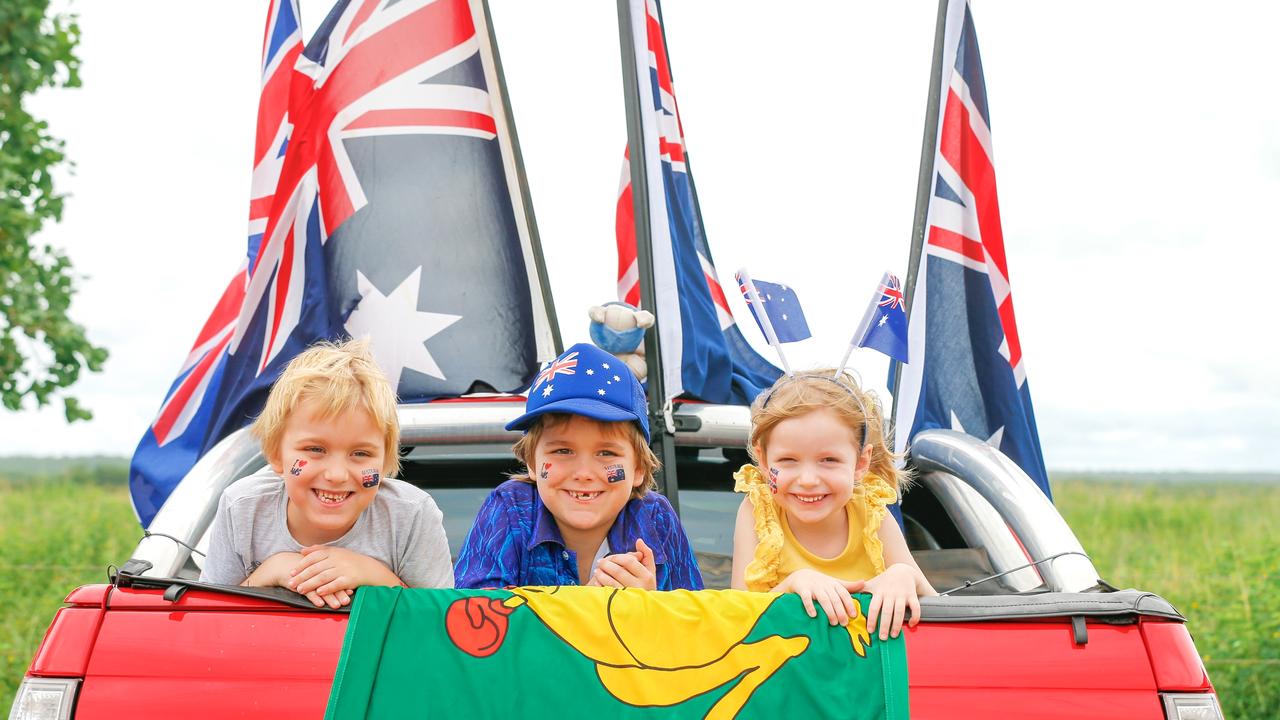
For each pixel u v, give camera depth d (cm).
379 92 427
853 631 226
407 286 417
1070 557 312
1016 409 414
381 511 266
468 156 429
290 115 425
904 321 307
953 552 334
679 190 477
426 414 373
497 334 421
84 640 213
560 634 223
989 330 416
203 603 217
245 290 445
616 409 282
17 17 905
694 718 220
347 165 422
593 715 219
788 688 223
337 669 214
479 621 222
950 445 362
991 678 220
